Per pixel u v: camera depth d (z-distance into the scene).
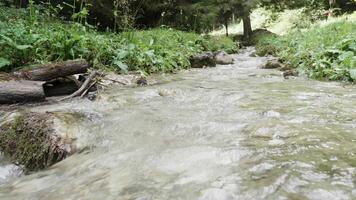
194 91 5.21
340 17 20.11
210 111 3.86
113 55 7.53
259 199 1.81
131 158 2.66
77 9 14.73
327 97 4.45
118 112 3.95
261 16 25.66
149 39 10.29
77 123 3.46
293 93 4.80
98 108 4.13
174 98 4.80
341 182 1.92
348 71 6.05
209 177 2.12
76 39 6.54
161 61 8.28
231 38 18.55
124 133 3.25
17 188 2.51
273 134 2.84
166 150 2.72
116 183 2.23
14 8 11.04
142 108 4.16
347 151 2.36
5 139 3.35
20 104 4.23
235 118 3.46
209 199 1.87
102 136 3.21
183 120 3.48
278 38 14.91
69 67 4.98
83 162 2.74
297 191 1.85
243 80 6.52
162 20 16.75
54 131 3.18
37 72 4.71
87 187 2.25
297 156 2.31
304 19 21.66
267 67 8.86
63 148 3.04
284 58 9.38
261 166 2.19
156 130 3.25
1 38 5.82
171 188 2.04
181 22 17.28
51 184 2.45
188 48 11.07
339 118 3.28
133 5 15.00
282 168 2.13
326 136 2.70
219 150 2.55
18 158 3.17
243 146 2.60
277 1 24.48
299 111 3.62
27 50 5.89
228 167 2.24
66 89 5.05
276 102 4.17
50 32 6.80
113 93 5.10
